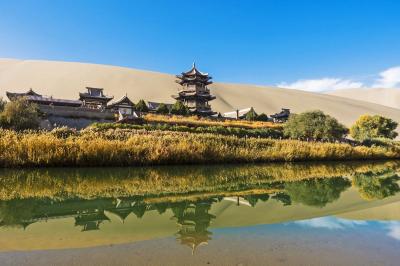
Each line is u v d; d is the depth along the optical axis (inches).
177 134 1125.1
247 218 259.3
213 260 167.2
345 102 5689.0
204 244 191.9
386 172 752.3
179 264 161.0
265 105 5036.9
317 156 1098.7
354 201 340.2
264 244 192.5
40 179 494.3
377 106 5787.4
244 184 486.6
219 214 273.7
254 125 2054.6
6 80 4315.9
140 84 4566.9
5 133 711.1
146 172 622.2
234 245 191.0
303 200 346.9
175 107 2311.8
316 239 203.9
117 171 626.2
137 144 785.6
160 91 4503.0
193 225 234.4
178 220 251.0
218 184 482.6
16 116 1348.4
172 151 780.0
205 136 1022.4
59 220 248.4
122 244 190.7
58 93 4104.3
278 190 425.4
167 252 177.5
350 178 601.3
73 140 766.5
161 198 353.7
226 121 2122.3
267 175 629.6
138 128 1455.5
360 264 165.2
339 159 1178.6
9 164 617.9
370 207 308.8
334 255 177.2
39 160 636.1
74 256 171.0
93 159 682.2
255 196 373.1
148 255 173.2
